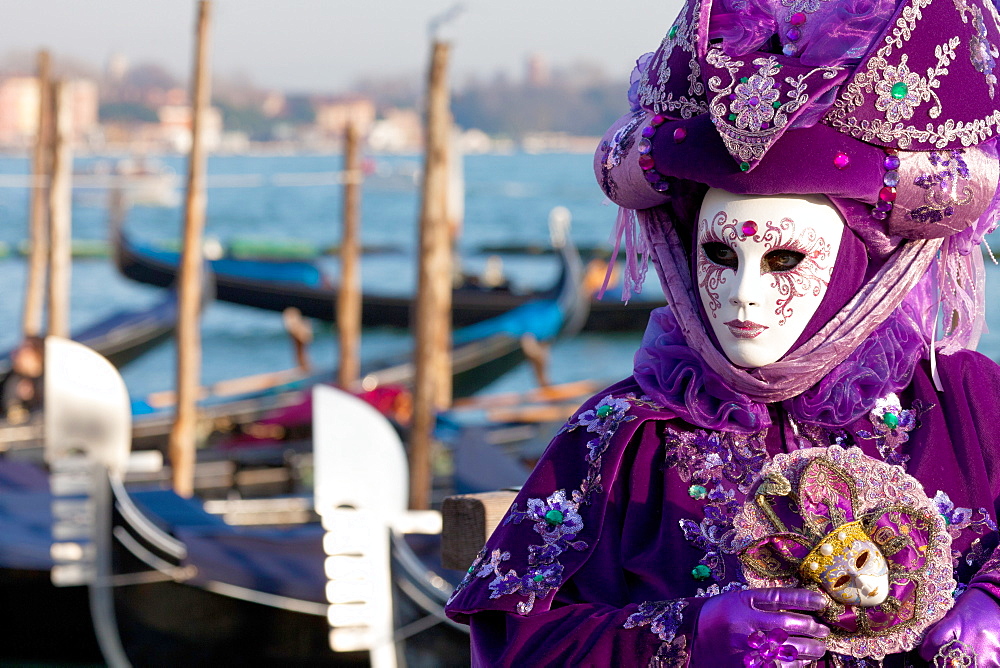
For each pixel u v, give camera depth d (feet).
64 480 27.61
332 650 27.91
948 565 4.57
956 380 5.32
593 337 89.51
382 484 22.27
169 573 28.07
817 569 4.52
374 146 513.86
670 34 5.13
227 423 52.54
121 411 27.55
